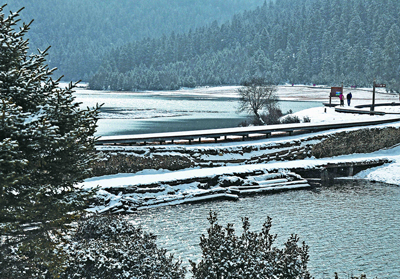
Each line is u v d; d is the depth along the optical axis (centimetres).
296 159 3909
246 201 2919
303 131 4388
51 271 1060
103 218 1639
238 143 3769
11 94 1071
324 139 4109
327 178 3659
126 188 2767
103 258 1223
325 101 13088
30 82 1091
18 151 984
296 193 3155
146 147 3275
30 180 1027
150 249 1367
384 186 3434
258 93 6088
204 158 3469
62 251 1095
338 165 3741
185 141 3784
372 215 2589
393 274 1745
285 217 2547
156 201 2772
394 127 4491
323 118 5478
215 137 3772
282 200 2950
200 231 2273
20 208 1007
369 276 1722
